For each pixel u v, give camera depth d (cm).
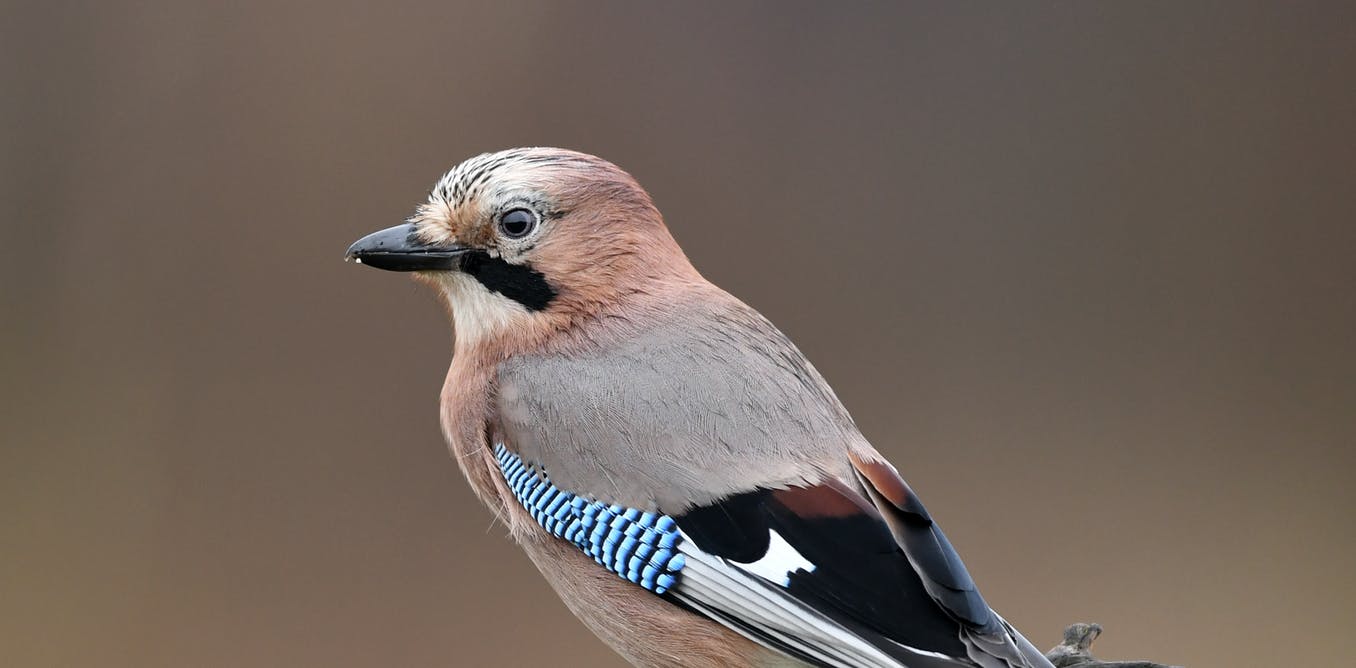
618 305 707
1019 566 1302
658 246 723
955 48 1617
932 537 616
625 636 663
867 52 1599
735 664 640
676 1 1564
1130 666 682
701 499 637
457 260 718
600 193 711
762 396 657
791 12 1587
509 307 712
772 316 1534
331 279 1427
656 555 641
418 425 1365
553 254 706
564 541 673
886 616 598
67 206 1416
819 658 609
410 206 1471
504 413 693
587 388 674
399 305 1395
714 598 631
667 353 678
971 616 593
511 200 705
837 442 650
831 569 610
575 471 663
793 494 628
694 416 654
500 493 696
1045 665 600
